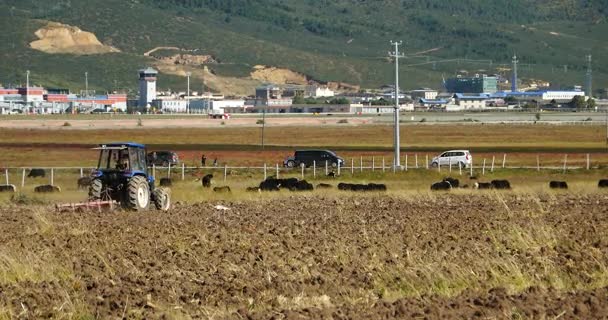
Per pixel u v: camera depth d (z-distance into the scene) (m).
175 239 75.06
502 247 68.88
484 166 193.25
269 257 65.25
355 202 117.31
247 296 52.78
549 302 49.47
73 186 155.50
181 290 54.38
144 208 101.62
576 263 61.91
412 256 63.31
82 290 54.56
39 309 50.09
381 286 55.38
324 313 46.91
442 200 118.94
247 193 135.12
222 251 68.56
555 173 179.12
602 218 91.25
